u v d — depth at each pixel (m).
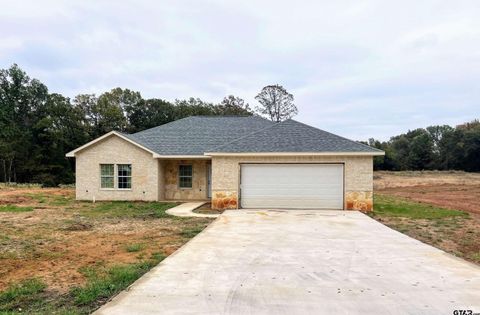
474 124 78.44
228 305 5.10
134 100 59.38
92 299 5.59
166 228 12.09
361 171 16.94
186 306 5.05
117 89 58.81
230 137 22.86
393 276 6.50
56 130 53.88
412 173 57.69
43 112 59.88
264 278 6.37
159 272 6.69
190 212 16.12
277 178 17.45
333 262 7.50
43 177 49.50
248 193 17.59
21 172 51.28
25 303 5.56
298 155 17.08
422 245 9.21
